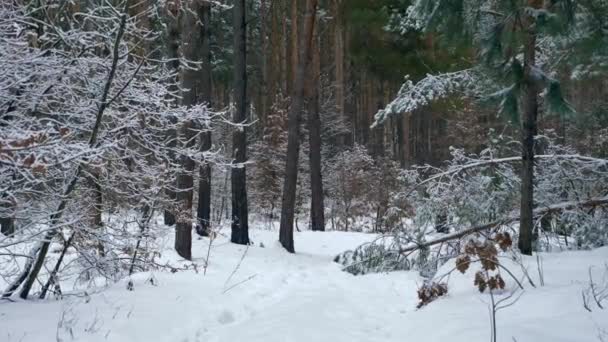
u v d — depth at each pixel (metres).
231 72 26.06
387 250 9.73
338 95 27.84
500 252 7.77
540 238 9.19
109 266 6.67
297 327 5.36
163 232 7.40
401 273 9.15
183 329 5.49
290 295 6.97
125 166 6.44
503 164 9.78
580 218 8.81
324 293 7.04
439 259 9.04
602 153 11.58
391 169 23.84
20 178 4.91
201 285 7.18
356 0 17.03
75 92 5.89
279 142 24.98
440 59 15.47
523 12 7.29
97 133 5.58
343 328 5.44
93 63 5.70
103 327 5.02
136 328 5.16
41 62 5.15
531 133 7.72
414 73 16.58
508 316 5.18
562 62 9.22
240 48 13.52
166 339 5.16
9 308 5.38
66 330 4.82
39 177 5.05
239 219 13.53
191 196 9.97
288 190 13.59
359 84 32.19
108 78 5.31
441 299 6.31
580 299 5.29
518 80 7.38
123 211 6.82
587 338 4.31
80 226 5.84
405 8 16.48
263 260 11.30
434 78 10.75
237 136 13.61
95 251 6.56
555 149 10.07
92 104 5.73
